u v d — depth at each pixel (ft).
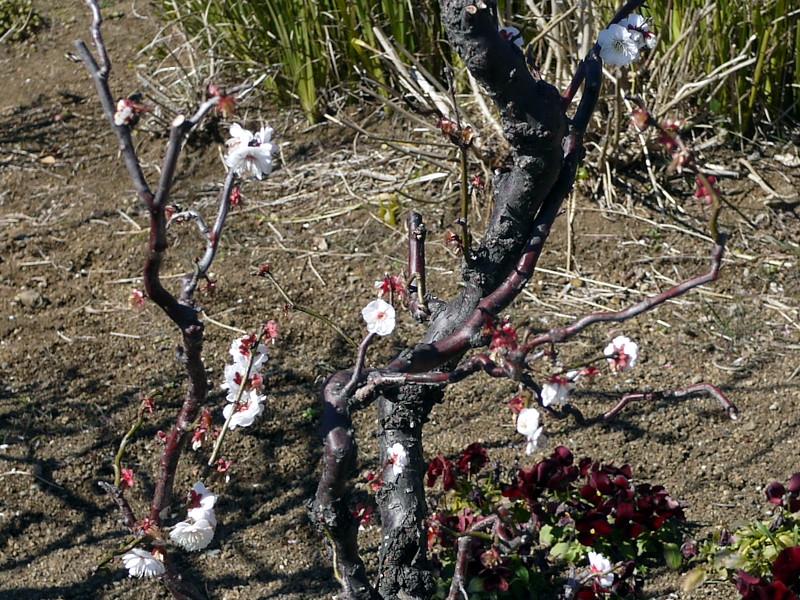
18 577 8.75
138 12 18.53
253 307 11.99
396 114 15.35
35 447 10.09
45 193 14.39
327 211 13.74
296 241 13.19
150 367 11.17
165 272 12.73
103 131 15.69
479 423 10.46
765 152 14.30
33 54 17.67
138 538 5.41
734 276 12.39
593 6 13.94
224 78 16.10
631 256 12.73
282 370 11.11
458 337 6.25
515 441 10.17
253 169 5.40
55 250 13.17
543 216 6.79
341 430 5.97
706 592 8.48
